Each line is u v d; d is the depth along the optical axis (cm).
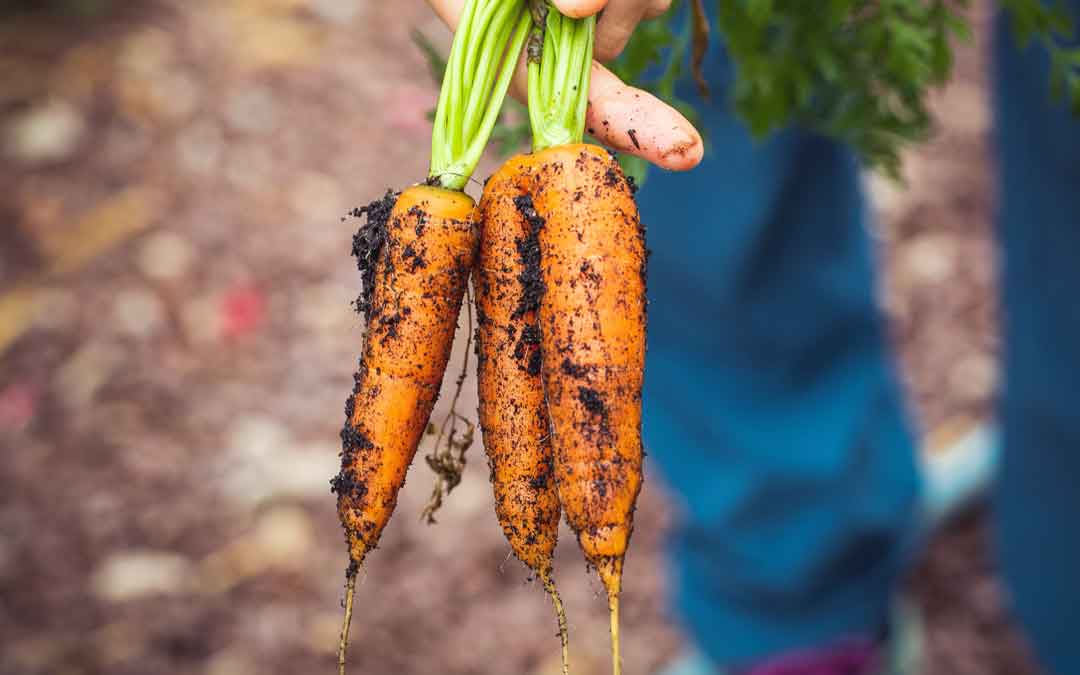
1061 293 229
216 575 317
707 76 214
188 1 530
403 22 522
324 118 469
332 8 526
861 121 190
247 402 366
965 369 370
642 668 298
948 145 451
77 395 366
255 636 301
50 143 451
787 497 250
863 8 175
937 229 418
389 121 470
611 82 137
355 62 497
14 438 353
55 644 297
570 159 132
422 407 140
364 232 142
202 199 433
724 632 276
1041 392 239
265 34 509
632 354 132
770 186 219
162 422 359
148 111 466
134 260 409
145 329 387
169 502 336
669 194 227
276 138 459
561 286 131
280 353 382
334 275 408
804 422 248
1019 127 231
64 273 405
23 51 493
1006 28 232
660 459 265
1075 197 219
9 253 413
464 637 304
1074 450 237
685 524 269
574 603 313
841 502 250
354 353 382
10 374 372
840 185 233
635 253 132
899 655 290
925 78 177
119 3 524
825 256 237
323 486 340
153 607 307
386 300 137
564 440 132
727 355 246
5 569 316
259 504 336
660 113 134
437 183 137
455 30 146
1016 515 262
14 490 338
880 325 260
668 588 316
